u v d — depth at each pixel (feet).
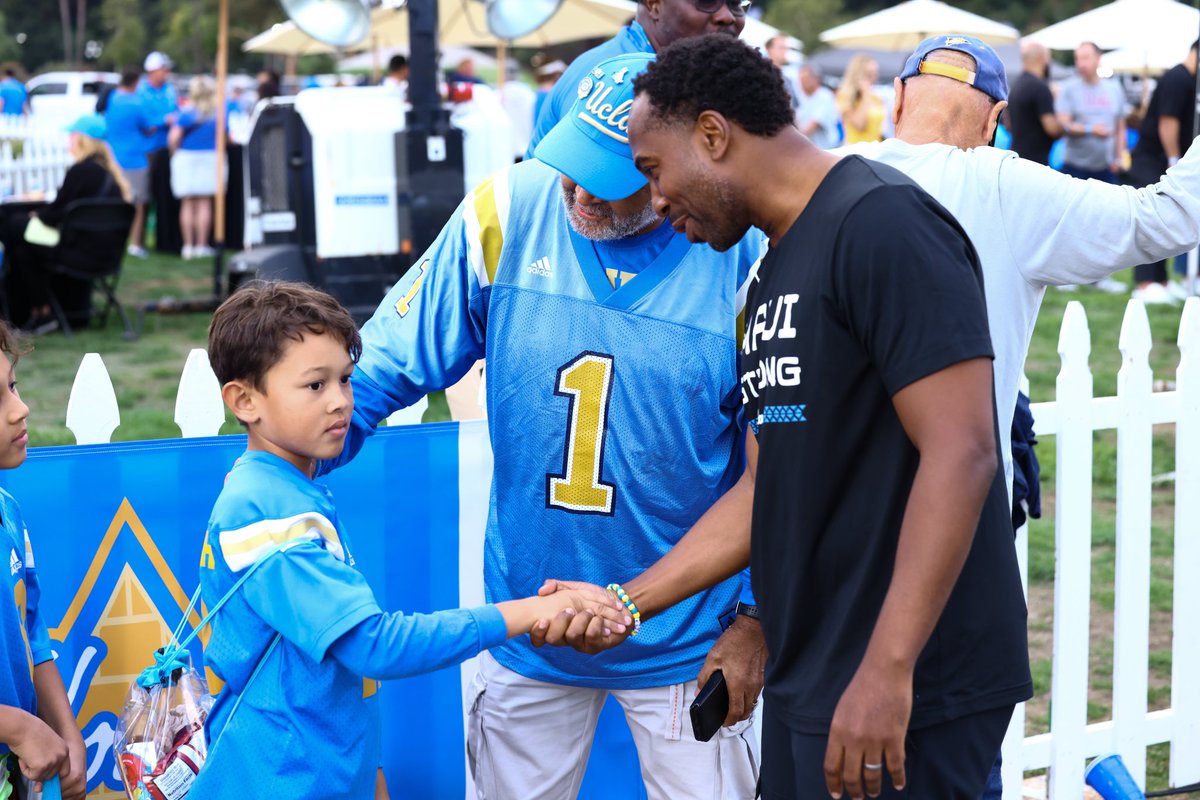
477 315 8.87
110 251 32.14
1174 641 12.46
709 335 8.42
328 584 7.20
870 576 6.61
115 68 184.34
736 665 8.35
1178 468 12.26
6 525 7.79
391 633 7.20
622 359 8.45
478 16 48.34
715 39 6.77
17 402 7.83
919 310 6.12
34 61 214.07
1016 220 9.04
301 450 7.52
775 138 6.72
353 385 8.65
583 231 8.32
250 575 7.25
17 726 7.54
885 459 6.52
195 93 46.29
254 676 7.45
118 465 9.62
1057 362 31.09
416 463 10.47
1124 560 12.09
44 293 32.99
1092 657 15.96
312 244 26.53
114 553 9.68
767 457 6.85
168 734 7.86
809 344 6.51
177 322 35.53
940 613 6.24
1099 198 8.88
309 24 25.95
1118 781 11.37
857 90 46.32
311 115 26.12
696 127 6.73
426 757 10.81
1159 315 35.24
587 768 10.88
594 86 8.13
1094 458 23.84
